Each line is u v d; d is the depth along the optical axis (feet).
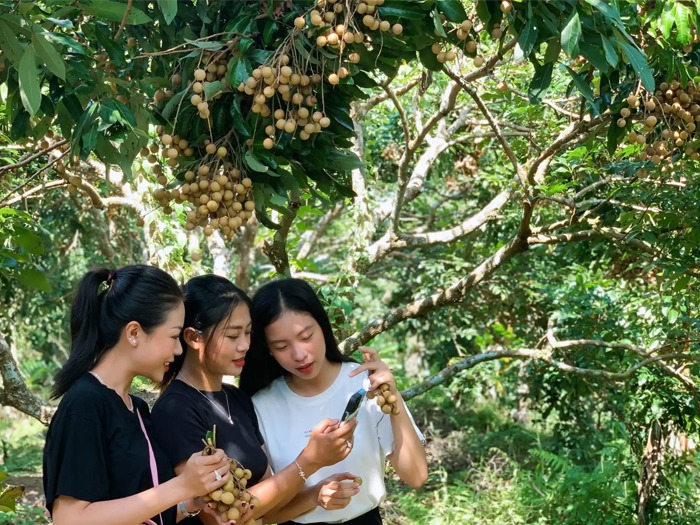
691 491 17.95
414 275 27.78
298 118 6.70
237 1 6.89
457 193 26.45
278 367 7.94
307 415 7.77
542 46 13.62
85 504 5.55
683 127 7.92
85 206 20.17
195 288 6.99
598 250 14.61
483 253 22.68
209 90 6.47
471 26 6.57
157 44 7.61
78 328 5.99
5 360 11.24
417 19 6.41
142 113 7.09
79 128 6.53
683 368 14.85
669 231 11.26
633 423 16.85
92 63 7.07
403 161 13.76
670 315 12.80
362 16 6.56
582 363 16.46
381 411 7.70
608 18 6.35
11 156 12.64
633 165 11.02
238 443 6.98
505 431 28.89
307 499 7.34
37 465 27.43
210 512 6.08
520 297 22.35
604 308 16.83
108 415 5.80
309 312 7.48
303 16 6.59
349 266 14.38
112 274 6.09
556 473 22.68
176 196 6.95
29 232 8.80
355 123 15.11
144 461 5.91
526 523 20.22
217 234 15.25
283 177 7.06
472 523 20.35
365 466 7.73
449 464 26.84
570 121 12.35
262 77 6.45
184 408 6.78
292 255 15.70
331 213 24.36
